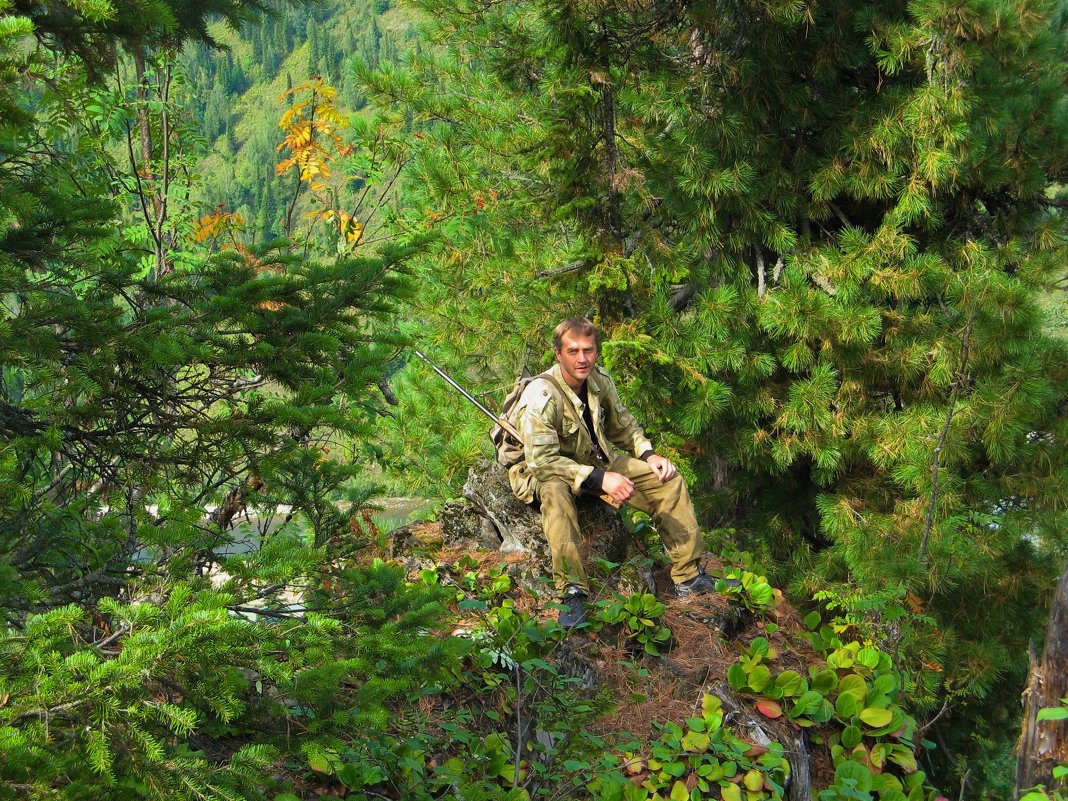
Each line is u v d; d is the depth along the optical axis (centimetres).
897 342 875
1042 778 432
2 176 293
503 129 1061
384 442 987
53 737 221
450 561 516
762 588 529
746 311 867
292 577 287
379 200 926
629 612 467
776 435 916
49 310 294
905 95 847
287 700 317
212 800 222
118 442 305
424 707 402
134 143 896
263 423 314
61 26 338
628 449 506
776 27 819
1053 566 939
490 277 980
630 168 847
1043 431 919
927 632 775
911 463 833
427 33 1063
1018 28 780
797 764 424
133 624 242
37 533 303
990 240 955
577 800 383
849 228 879
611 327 900
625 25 823
